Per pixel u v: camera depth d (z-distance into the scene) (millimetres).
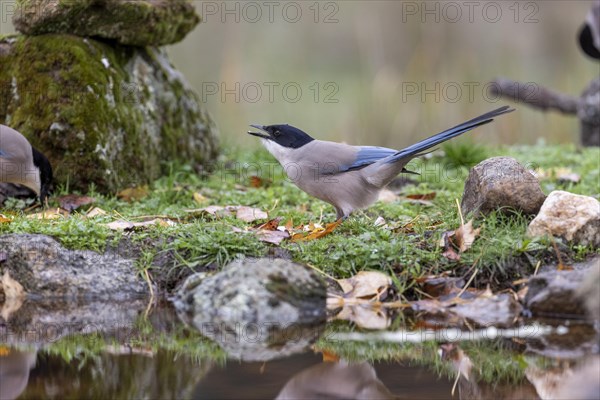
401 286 9430
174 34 14383
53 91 12797
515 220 10422
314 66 26094
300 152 11344
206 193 13570
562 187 13539
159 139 14188
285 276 9039
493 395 6734
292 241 10359
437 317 8898
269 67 24281
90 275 9797
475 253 9719
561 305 8773
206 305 9000
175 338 8250
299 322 8773
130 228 10578
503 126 20578
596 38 17594
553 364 7453
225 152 16406
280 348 7957
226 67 21312
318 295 9102
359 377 7121
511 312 8898
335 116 22859
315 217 12047
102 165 12844
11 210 12164
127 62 13805
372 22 23219
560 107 19047
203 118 15336
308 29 26422
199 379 7012
